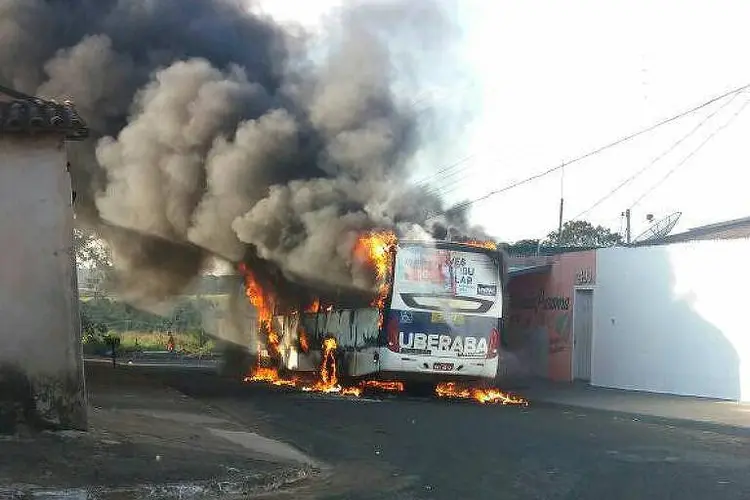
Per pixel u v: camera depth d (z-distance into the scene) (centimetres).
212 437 1119
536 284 2667
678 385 1997
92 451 870
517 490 825
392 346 1734
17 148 952
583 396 1961
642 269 2130
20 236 948
